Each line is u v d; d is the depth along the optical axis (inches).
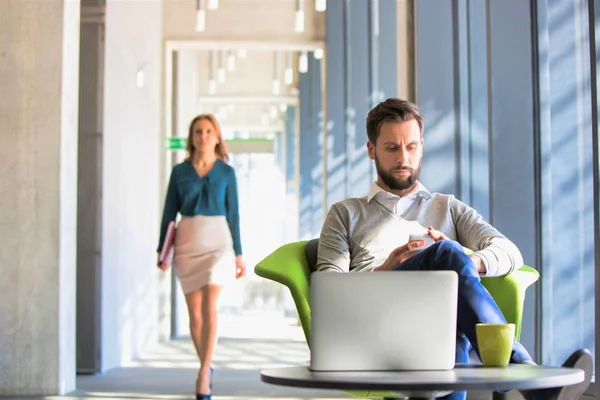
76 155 257.1
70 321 248.8
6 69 245.3
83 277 293.3
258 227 830.5
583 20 168.6
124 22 335.6
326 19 462.0
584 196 168.1
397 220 124.4
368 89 366.6
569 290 169.9
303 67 542.9
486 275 109.3
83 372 292.5
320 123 575.8
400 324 83.0
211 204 223.9
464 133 223.3
